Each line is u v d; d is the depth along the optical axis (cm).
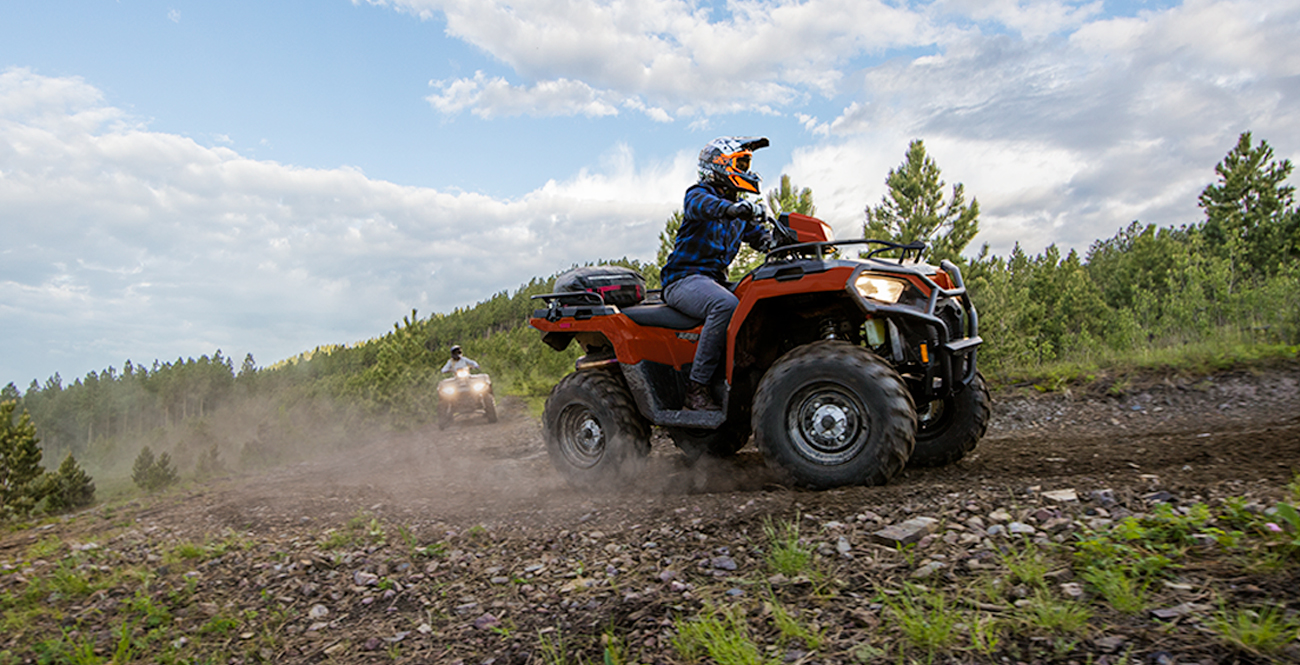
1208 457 327
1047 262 3419
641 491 416
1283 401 553
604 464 445
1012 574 195
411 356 2062
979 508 256
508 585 264
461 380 1290
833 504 292
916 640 167
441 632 230
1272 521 195
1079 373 730
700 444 474
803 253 384
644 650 191
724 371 419
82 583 324
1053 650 154
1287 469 266
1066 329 3031
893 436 314
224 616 266
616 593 237
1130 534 203
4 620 292
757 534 271
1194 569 180
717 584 227
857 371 324
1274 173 2892
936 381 374
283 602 277
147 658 239
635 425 447
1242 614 152
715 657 175
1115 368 722
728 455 488
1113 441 444
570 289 473
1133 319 1178
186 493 754
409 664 210
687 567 250
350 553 332
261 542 376
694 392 418
